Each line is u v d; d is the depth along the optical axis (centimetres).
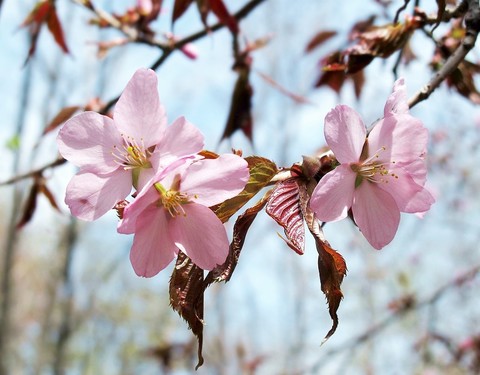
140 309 283
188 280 31
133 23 55
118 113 32
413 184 33
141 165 32
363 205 33
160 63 52
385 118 33
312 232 31
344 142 32
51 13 53
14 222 161
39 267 219
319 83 55
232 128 56
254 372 147
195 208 31
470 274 102
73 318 174
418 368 144
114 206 32
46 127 50
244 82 55
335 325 30
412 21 43
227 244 31
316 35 57
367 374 157
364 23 54
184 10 45
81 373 289
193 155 31
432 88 38
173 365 116
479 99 45
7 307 166
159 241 31
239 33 53
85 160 32
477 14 38
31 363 239
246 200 32
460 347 110
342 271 30
